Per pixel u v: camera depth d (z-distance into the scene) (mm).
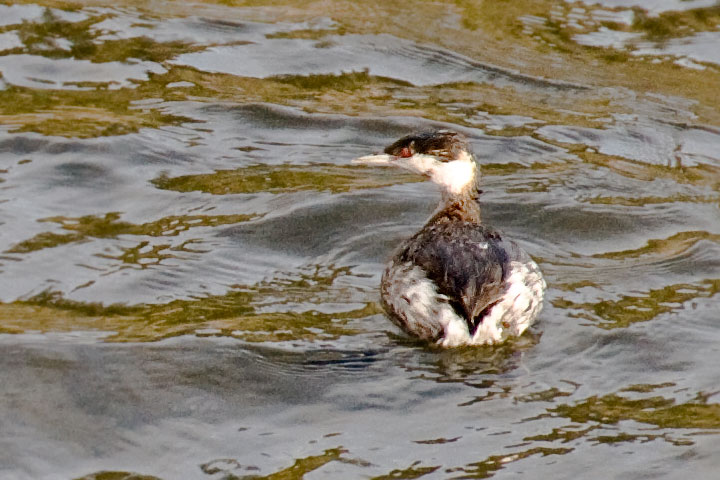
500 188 14234
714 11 19391
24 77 16281
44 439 8859
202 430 9086
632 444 8977
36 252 11875
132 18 18422
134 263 11852
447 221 12141
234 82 16656
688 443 8992
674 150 15391
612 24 19000
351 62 17484
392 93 16672
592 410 9492
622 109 16469
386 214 13375
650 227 13375
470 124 15875
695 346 10602
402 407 9508
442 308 10375
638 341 10664
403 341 10648
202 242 12445
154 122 15273
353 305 11375
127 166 14062
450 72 17391
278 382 9828
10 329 10375
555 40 18484
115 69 16766
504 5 19734
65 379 9648
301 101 16281
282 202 13500
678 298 11586
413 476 8492
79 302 11031
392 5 19625
